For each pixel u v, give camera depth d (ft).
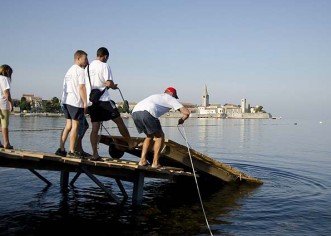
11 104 28.53
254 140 117.29
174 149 35.14
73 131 26.48
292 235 23.31
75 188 35.70
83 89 26.11
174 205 30.76
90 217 26.50
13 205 28.89
